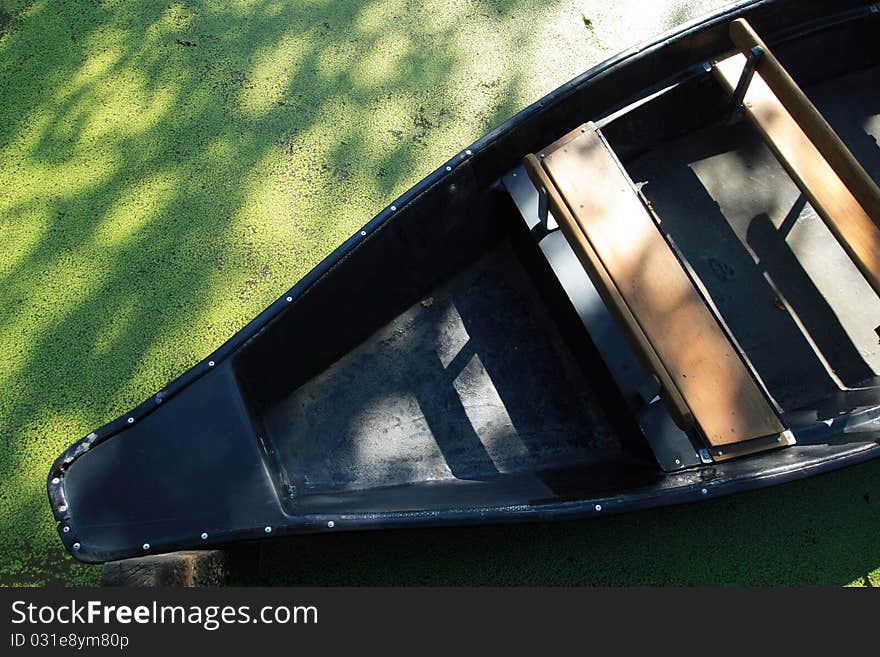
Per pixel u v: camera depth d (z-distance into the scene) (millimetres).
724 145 2900
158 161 2959
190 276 2746
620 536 2354
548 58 3234
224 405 2023
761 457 2145
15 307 2680
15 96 3072
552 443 2434
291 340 2242
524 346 2564
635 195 2393
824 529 2361
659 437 2184
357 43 3242
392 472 2363
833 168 2279
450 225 2512
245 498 1938
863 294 2660
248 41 3227
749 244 2750
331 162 2982
